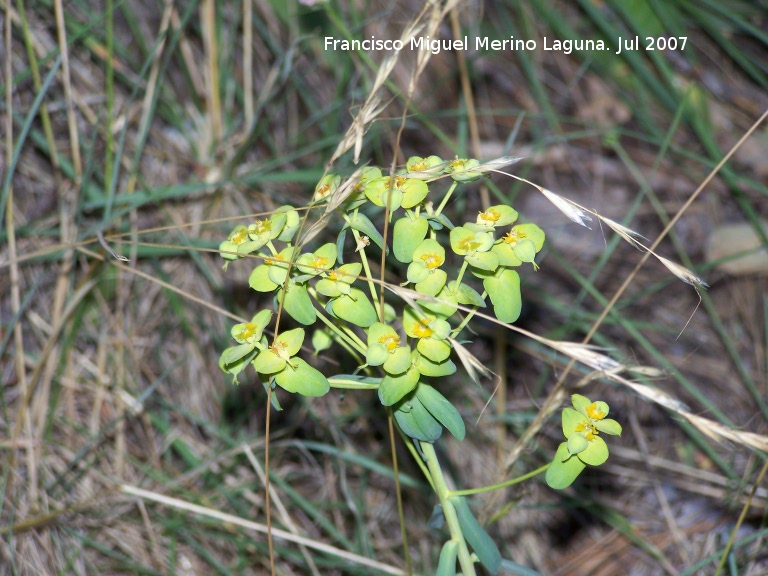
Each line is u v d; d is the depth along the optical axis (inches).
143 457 17.5
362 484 16.9
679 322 20.2
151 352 18.3
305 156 20.9
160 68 19.4
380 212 17.4
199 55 20.5
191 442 17.7
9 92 15.8
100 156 18.8
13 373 17.4
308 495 17.7
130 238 18.0
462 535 10.7
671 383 19.0
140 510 16.5
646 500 17.9
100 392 17.5
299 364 9.7
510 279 9.7
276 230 9.9
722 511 17.0
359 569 15.3
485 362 18.8
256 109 19.0
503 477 12.8
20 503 15.9
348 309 9.7
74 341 17.8
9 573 15.0
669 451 18.3
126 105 19.2
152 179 19.2
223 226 18.7
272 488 16.0
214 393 18.2
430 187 18.8
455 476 16.9
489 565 10.5
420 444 11.1
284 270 9.8
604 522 17.6
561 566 17.0
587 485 17.9
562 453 9.5
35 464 16.2
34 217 18.3
